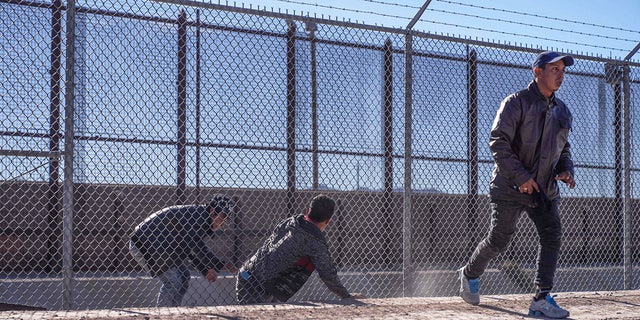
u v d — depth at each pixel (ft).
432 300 16.14
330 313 13.71
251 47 19.42
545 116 13.76
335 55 21.01
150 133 17.92
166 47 18.30
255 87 19.34
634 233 25.29
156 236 17.65
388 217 22.76
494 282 23.36
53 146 17.58
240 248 22.29
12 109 17.19
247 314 13.46
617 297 17.76
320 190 20.22
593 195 24.09
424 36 19.21
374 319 12.94
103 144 17.47
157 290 19.27
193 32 18.58
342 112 20.92
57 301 17.92
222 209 18.26
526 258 25.94
